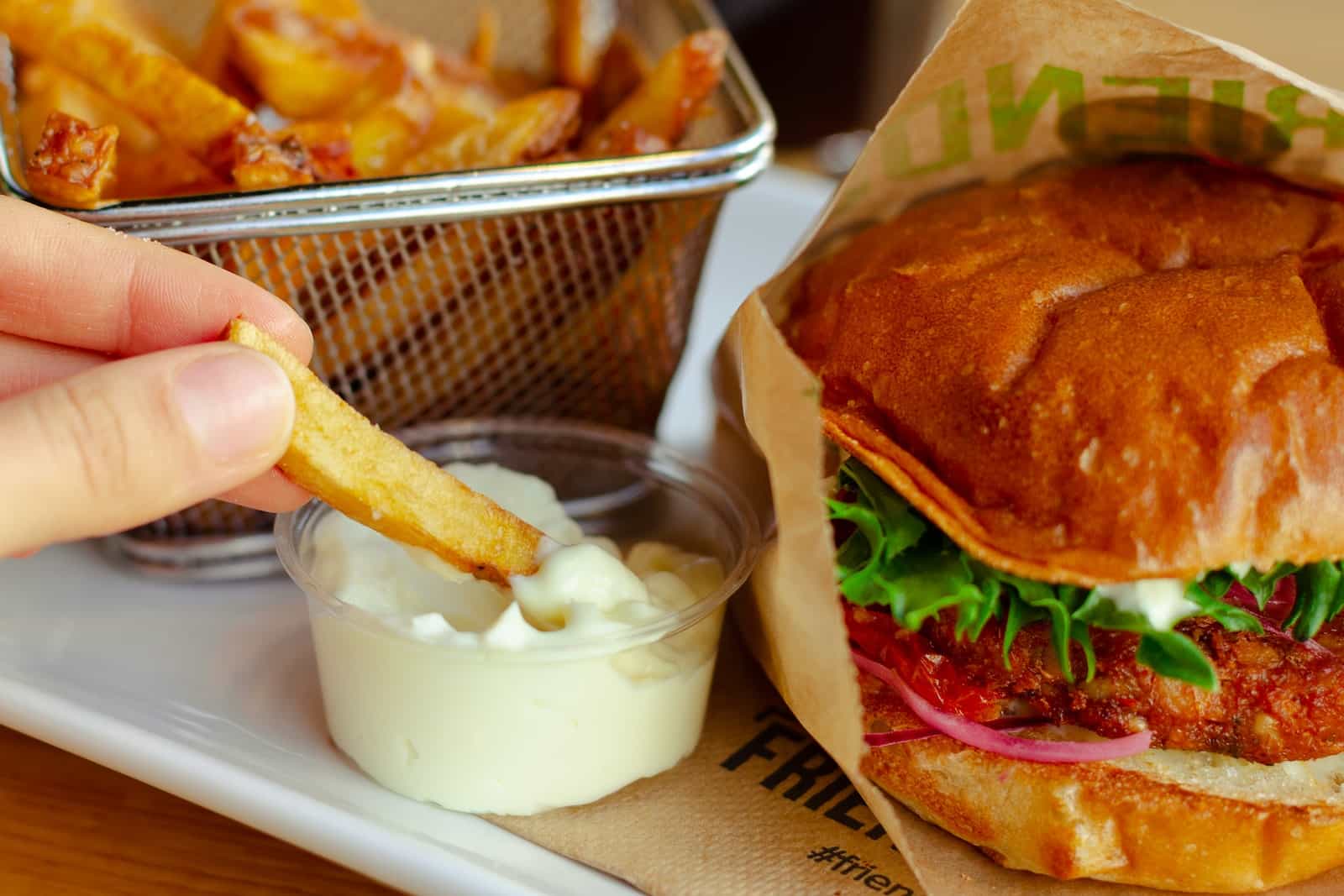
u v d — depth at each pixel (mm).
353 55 337
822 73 595
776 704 308
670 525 326
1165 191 292
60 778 290
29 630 311
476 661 266
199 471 238
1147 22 271
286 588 331
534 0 397
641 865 269
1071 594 260
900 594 267
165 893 270
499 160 321
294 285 307
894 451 271
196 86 308
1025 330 269
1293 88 272
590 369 344
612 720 277
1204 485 250
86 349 289
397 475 263
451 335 327
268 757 286
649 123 330
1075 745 264
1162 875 263
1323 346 260
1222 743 263
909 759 271
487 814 278
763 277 427
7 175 292
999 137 305
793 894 265
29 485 229
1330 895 266
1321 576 262
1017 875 272
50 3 311
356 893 274
